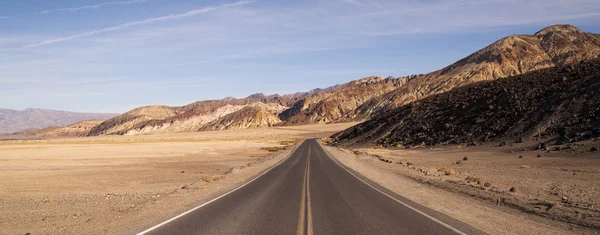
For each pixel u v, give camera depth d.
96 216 11.24
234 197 14.57
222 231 8.84
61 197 17.12
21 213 12.97
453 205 12.71
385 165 34.03
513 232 8.85
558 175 22.45
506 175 23.72
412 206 12.38
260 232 8.76
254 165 34.09
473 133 53.81
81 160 44.62
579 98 44.00
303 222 9.86
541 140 40.16
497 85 66.75
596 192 16.12
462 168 30.02
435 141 59.19
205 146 84.31
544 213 11.26
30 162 41.56
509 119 50.84
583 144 33.09
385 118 90.94
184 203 13.18
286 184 19.06
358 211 11.47
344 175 23.88
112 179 25.12
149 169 32.81
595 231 9.09
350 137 99.62
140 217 10.63
